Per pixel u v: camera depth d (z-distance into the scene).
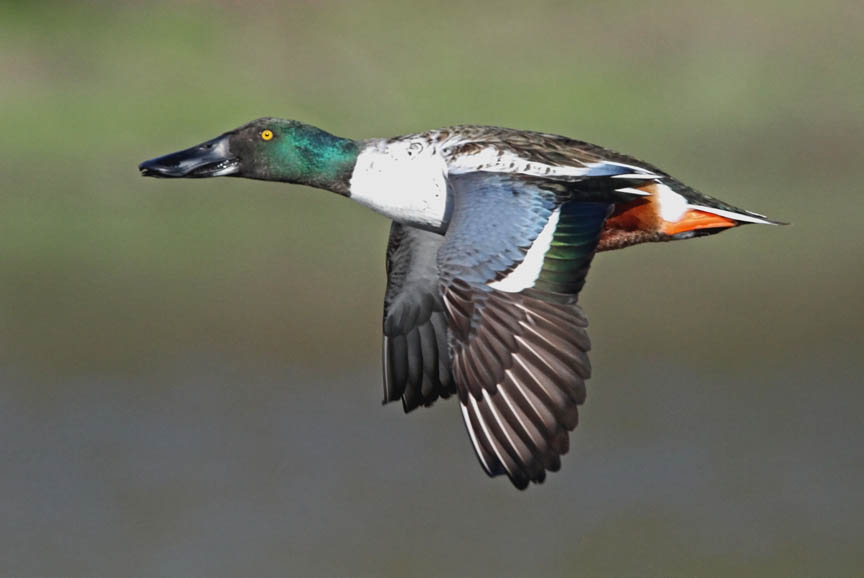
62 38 20.78
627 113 19.80
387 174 8.32
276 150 8.57
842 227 18.16
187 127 19.50
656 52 20.33
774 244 17.83
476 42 20.47
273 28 20.84
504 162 7.95
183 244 17.38
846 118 19.72
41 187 18.56
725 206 8.01
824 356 14.83
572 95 19.80
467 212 7.23
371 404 13.80
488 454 6.70
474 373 6.81
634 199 7.91
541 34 20.72
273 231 17.66
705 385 14.12
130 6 21.38
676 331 15.66
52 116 19.62
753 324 15.68
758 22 20.56
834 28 20.61
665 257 17.70
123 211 18.19
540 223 7.16
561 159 7.92
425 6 21.30
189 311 16.06
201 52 20.48
